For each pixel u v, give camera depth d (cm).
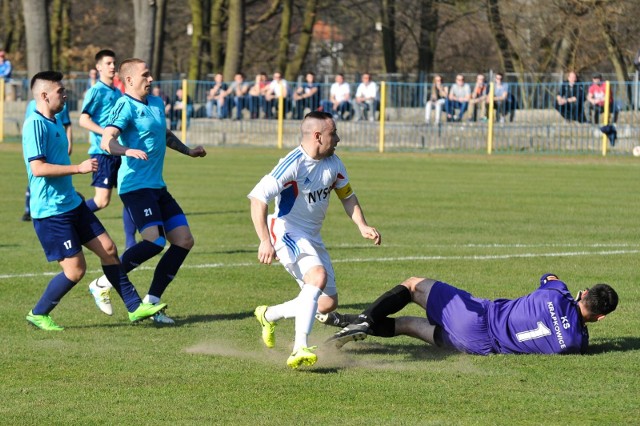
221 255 2884
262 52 12569
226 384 1528
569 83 7181
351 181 5325
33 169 1869
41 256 2844
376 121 7612
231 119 7825
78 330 1939
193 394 1470
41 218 1911
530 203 4306
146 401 1432
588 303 1662
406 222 3656
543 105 7325
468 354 1709
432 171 5997
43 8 8338
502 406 1412
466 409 1397
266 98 7744
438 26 11262
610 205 4234
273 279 2508
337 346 1716
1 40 13400
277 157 6925
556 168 6241
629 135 7112
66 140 1962
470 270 2630
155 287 2023
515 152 7331
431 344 1755
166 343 1827
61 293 1930
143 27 8494
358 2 11619
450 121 7500
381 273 2586
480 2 10719
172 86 7931
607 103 7019
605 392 1480
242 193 4684
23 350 1752
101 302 2019
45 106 1919
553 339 1662
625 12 9119
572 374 1575
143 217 2069
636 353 1719
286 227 1727
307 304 1608
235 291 2348
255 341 1855
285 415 1366
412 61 13575
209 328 1967
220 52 10950
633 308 2141
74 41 12694
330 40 13338
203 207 4119
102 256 1961
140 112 2103
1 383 1528
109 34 13325
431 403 1427
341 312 2103
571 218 3791
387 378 1566
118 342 1830
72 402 1426
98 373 1593
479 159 6894
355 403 1427
